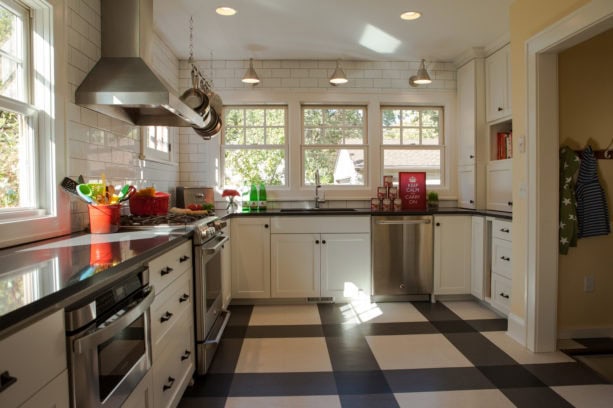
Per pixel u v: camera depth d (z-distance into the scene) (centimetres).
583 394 200
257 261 355
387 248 360
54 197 187
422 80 364
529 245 254
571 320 273
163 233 192
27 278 98
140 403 135
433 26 328
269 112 422
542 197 246
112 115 245
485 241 340
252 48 376
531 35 250
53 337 87
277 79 410
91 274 102
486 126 381
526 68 251
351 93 413
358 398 197
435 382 213
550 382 212
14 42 173
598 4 192
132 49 226
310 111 424
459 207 420
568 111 266
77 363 95
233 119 421
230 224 352
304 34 342
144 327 138
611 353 249
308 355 249
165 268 166
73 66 204
